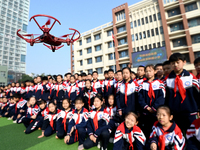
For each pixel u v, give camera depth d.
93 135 2.69
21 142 3.06
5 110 6.12
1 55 52.78
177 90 2.16
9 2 57.56
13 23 58.16
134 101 2.80
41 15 4.77
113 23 20.31
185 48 14.80
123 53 19.59
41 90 5.99
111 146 2.72
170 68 3.02
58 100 5.52
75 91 5.09
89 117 2.96
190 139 1.69
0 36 52.94
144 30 17.67
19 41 59.69
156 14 16.83
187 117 2.03
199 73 2.44
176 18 15.68
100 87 4.86
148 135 2.48
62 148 2.70
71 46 33.12
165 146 1.87
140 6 18.14
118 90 3.17
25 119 3.98
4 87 9.38
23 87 7.23
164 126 1.94
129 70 3.00
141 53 16.41
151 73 2.63
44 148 2.72
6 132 3.78
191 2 14.98
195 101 2.04
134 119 2.19
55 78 6.55
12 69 55.91
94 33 22.81
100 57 22.09
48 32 5.56
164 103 2.32
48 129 3.42
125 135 2.23
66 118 3.32
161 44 16.14
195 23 14.68
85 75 5.94
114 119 2.98
